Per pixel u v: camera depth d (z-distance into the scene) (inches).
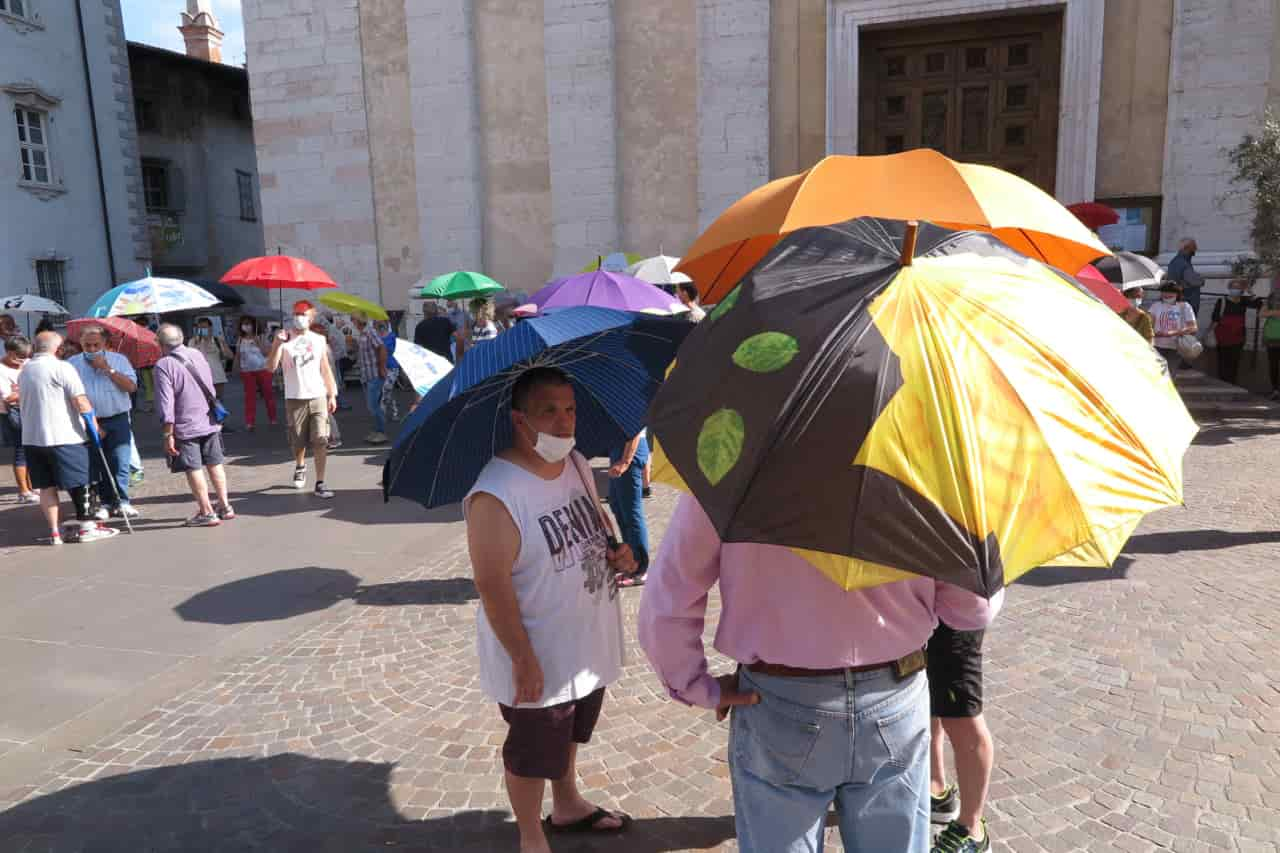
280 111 657.6
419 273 646.5
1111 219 459.2
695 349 61.0
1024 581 195.8
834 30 551.2
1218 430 369.4
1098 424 52.7
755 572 64.9
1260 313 448.5
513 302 398.0
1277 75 478.9
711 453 53.1
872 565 49.2
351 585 214.8
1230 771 120.7
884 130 581.3
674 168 585.9
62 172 806.5
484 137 620.1
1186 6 490.6
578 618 98.3
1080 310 60.2
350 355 645.9
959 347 53.0
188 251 1093.8
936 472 49.0
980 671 95.7
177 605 203.6
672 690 71.6
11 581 225.6
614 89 586.6
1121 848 105.9
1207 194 497.4
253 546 251.3
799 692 65.7
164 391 267.1
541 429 93.2
